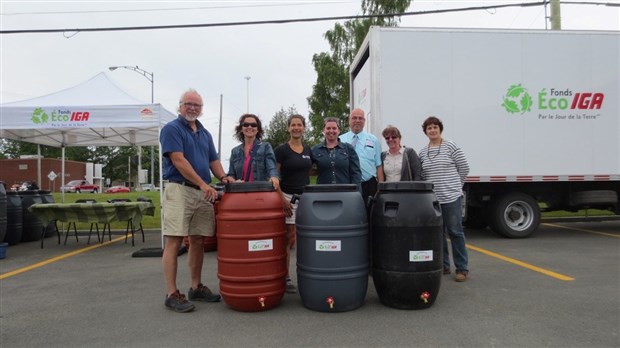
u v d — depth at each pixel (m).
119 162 78.25
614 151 8.07
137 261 6.73
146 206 8.51
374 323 3.75
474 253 6.78
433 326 3.66
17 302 4.57
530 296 4.48
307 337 3.46
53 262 6.75
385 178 5.48
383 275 4.09
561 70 7.97
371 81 7.62
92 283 5.35
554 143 7.95
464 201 8.06
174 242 4.24
